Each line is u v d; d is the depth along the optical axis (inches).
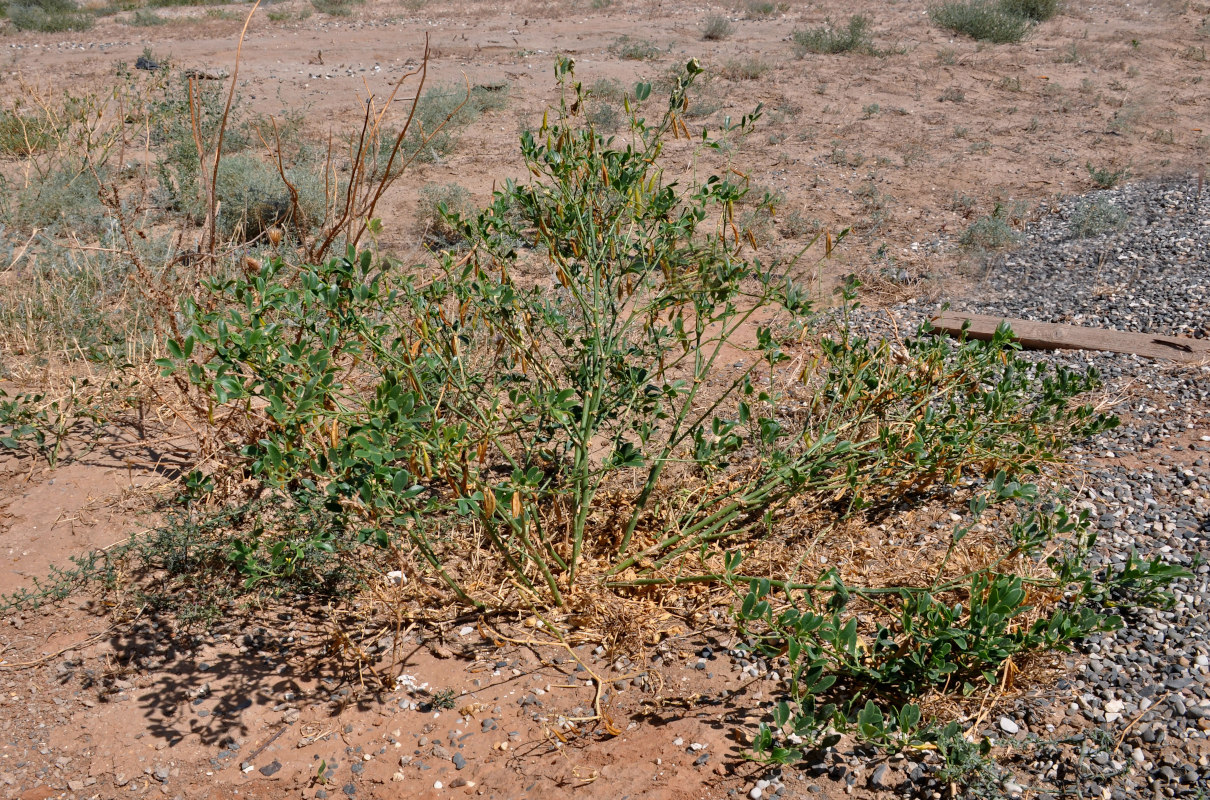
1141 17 717.9
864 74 524.4
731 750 110.4
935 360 162.4
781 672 122.4
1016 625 121.0
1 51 602.5
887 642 113.6
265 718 117.9
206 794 107.7
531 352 154.2
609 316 200.5
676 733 113.6
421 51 587.2
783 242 290.7
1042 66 554.6
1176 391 189.5
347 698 120.9
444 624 132.7
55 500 156.1
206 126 353.4
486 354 183.6
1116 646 121.2
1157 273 253.1
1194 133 423.5
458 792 107.3
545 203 153.3
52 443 172.2
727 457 162.2
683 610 134.8
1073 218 298.5
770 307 243.6
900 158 382.6
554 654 128.0
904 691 114.3
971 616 111.6
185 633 130.0
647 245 148.9
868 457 159.5
